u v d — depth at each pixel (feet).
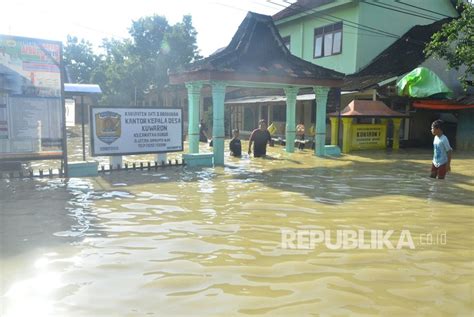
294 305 11.68
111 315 10.97
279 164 43.88
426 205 24.49
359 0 71.15
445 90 59.41
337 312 11.30
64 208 22.94
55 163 43.42
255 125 92.63
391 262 15.12
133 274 13.73
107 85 130.82
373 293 12.53
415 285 13.15
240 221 20.42
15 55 30.01
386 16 75.36
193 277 13.53
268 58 46.06
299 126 64.90
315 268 14.43
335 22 76.59
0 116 30.17
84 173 34.47
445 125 70.28
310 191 28.63
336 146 55.06
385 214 22.22
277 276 13.70
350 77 70.08
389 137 70.38
